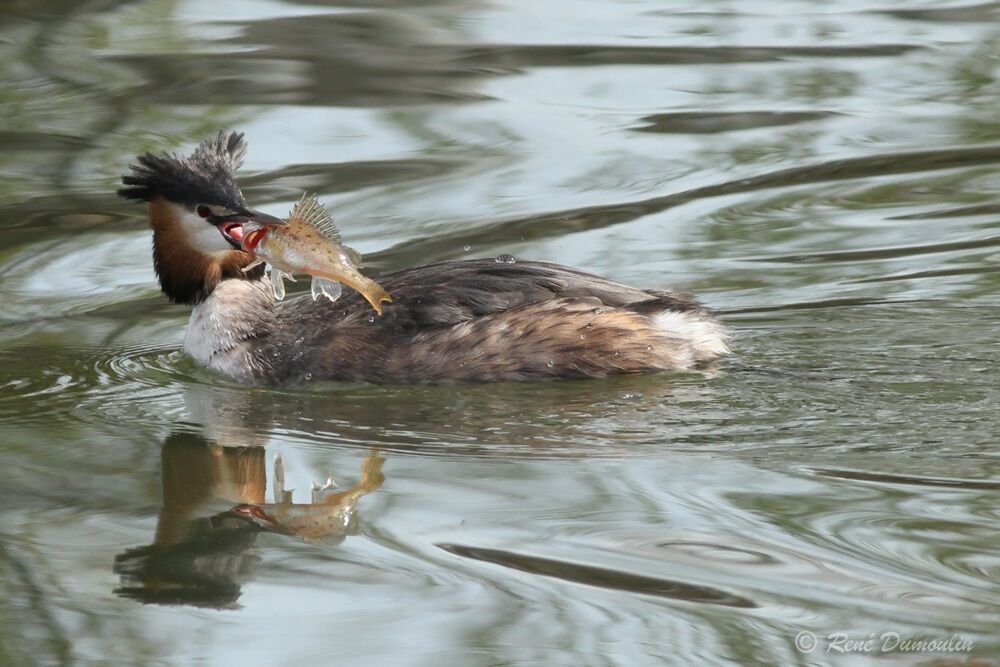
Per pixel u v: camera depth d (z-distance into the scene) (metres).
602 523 9.36
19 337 13.84
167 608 8.59
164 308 14.73
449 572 8.86
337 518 9.70
